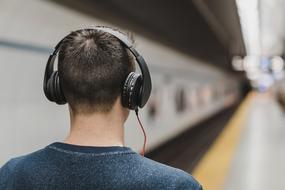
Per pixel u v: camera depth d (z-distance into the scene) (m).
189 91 12.22
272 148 10.55
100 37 0.91
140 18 6.05
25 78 3.23
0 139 2.85
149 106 7.12
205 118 16.17
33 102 3.38
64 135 4.09
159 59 7.99
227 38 15.68
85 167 0.84
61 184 0.83
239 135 14.22
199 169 8.13
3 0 2.82
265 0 8.45
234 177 7.29
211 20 9.92
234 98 33.38
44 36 3.58
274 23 12.25
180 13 7.46
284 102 22.66
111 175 0.83
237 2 8.31
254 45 20.59
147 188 0.81
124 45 0.94
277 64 27.08
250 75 44.38
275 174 7.39
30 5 3.25
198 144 12.45
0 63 2.84
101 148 0.86
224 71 24.67
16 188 0.86
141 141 6.56
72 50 0.90
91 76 0.88
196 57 13.22
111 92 0.90
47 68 1.04
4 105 2.90
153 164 0.86
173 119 9.59
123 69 0.91
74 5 4.21
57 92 0.99
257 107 31.83
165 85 8.62
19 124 3.13
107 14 5.17
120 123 0.94
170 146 9.13
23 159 0.91
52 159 0.87
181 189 0.82
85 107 0.90
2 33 2.86
